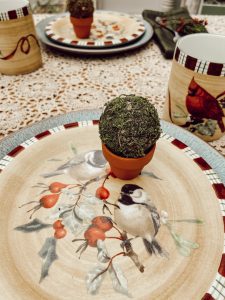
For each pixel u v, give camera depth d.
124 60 0.89
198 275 0.35
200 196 0.44
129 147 0.40
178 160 0.50
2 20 0.69
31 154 0.50
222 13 1.65
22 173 0.47
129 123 0.39
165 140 0.53
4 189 0.44
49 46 0.88
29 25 0.74
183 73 0.52
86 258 0.37
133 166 0.42
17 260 0.36
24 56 0.77
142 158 0.41
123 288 0.34
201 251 0.37
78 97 0.73
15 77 0.79
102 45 0.85
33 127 0.55
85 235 0.39
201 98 0.53
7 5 0.78
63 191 0.45
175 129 0.55
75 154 0.51
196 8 1.65
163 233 0.40
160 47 0.93
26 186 0.45
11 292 0.33
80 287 0.34
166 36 0.94
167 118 0.61
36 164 0.48
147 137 0.40
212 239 0.39
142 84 0.78
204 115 0.55
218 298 0.33
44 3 1.71
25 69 0.80
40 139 0.53
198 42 0.57
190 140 0.53
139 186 0.46
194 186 0.46
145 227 0.40
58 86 0.77
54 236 0.39
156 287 0.34
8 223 0.40
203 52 0.59
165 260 0.37
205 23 1.00
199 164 0.49
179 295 0.33
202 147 0.52
